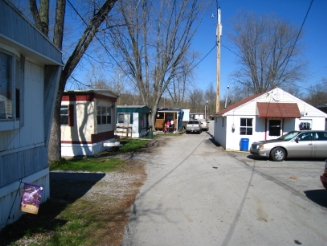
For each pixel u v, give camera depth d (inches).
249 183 333.7
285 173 398.6
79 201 251.6
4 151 175.3
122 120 1005.8
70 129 565.0
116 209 233.1
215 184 328.2
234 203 252.5
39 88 231.6
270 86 1552.7
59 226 188.5
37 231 177.8
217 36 857.5
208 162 498.9
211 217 215.8
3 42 164.9
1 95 167.5
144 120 1126.4
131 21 499.5
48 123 244.4
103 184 320.2
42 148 238.4
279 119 673.6
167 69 1182.3
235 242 171.5
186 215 220.1
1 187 172.6
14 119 179.3
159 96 1215.6
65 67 409.7
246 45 1576.0
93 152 566.3
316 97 1670.8
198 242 171.5
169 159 526.6
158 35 1125.1
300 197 273.0
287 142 516.1
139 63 1133.7
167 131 1305.4
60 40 405.7
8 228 178.5
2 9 153.1
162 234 183.0
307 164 481.1
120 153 598.2
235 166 458.6
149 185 321.7
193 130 1269.7
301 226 198.1
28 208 177.9
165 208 237.3
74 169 400.2
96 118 569.9
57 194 271.6
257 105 670.5
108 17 428.8
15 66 179.9
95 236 177.3
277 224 201.5
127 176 367.9
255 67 1588.3
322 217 216.7
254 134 675.4
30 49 187.5
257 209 235.3
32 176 216.1
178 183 333.1
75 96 564.1
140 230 189.2
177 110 1334.9
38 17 379.6
